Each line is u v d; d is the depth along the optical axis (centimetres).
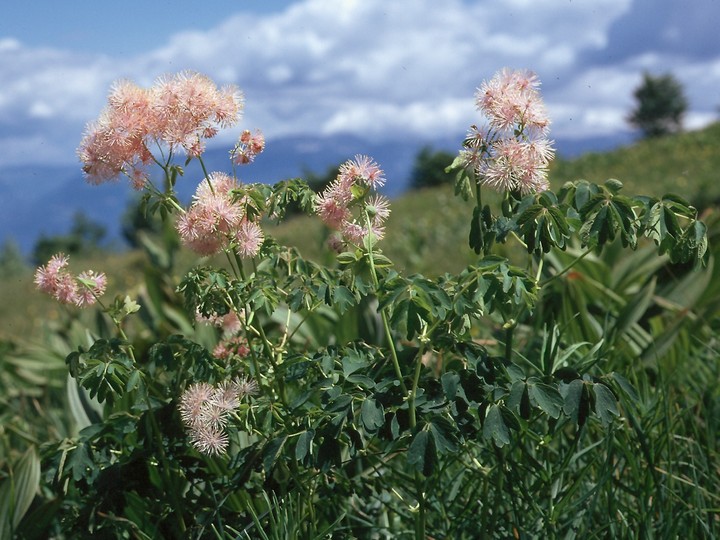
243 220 192
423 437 164
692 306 387
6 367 445
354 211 197
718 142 2528
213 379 196
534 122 172
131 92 189
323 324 375
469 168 177
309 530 195
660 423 258
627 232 167
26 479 239
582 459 238
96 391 186
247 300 187
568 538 204
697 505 212
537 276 182
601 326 355
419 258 930
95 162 192
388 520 237
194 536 200
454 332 181
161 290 446
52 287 193
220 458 224
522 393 167
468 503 212
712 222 402
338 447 171
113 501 206
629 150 2719
